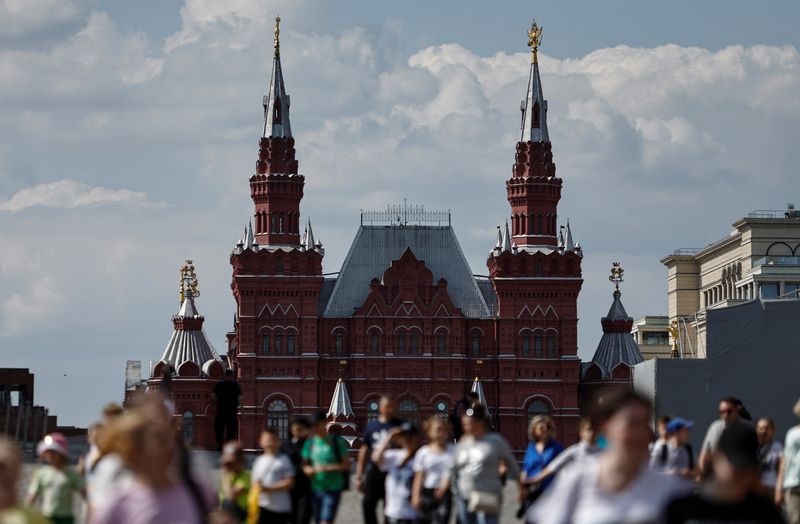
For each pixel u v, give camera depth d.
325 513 50.25
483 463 43.44
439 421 47.12
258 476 45.81
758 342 95.75
